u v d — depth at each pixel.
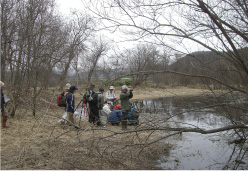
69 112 7.33
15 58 8.96
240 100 6.26
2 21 8.28
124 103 7.65
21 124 7.19
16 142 5.46
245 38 4.20
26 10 8.87
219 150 6.29
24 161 4.44
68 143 5.23
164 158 5.64
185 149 6.34
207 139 7.30
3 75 8.55
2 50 8.45
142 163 5.22
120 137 6.47
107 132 7.20
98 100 7.99
